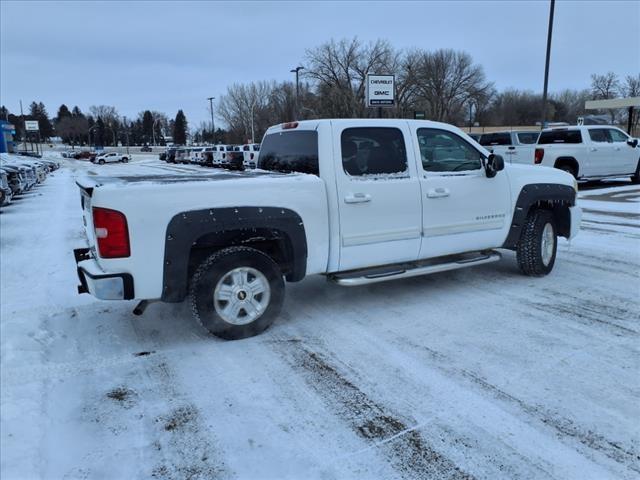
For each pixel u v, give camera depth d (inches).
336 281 185.5
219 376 146.9
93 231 154.6
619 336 169.2
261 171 205.6
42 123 6304.1
